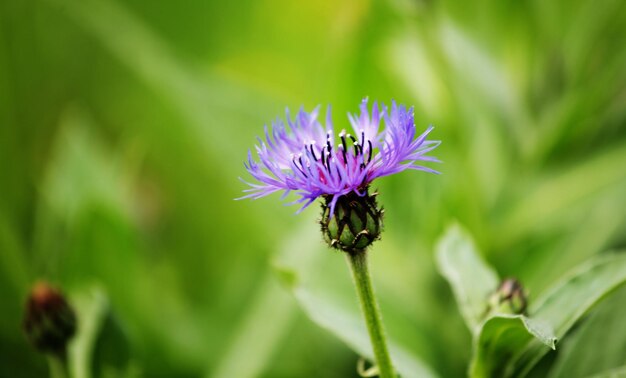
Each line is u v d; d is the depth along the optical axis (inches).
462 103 23.9
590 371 18.1
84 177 24.1
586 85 24.0
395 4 22.8
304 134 16.4
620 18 23.5
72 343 20.6
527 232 23.1
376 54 24.2
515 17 25.0
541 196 23.2
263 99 25.5
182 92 25.0
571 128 23.0
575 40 24.5
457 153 22.7
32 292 19.2
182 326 23.6
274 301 22.6
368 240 15.7
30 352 22.9
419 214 24.3
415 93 23.8
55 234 23.6
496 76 24.5
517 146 24.1
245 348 22.3
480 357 16.7
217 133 25.0
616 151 23.1
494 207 24.0
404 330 22.3
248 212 24.8
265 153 15.7
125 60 25.7
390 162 15.6
